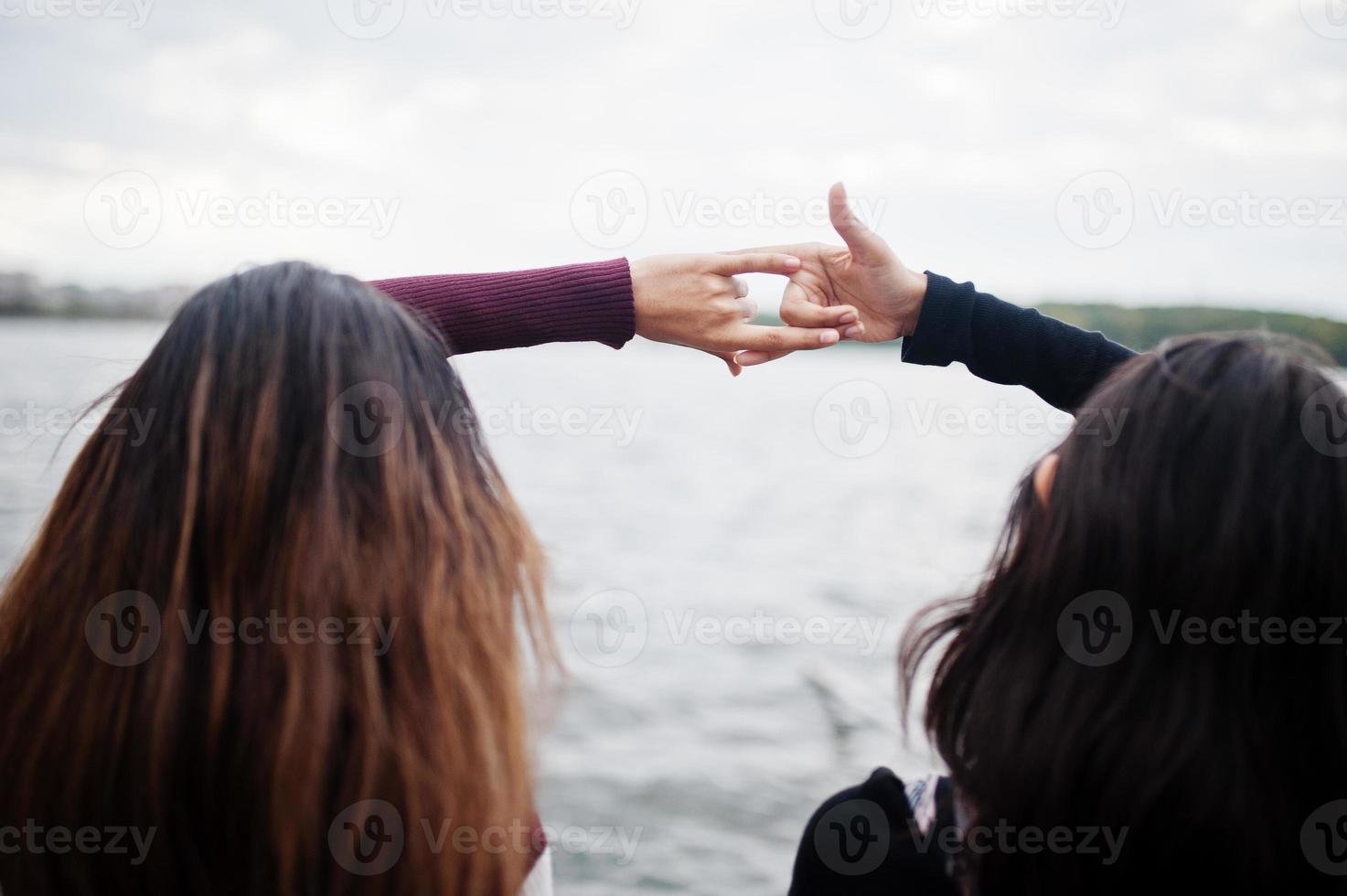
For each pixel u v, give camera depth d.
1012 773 0.87
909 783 1.13
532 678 0.93
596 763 6.21
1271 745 0.81
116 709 0.78
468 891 0.81
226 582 0.79
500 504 0.95
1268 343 0.88
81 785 0.78
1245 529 0.81
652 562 13.48
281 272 0.91
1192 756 0.81
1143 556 0.84
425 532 0.83
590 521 16.62
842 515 18.47
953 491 22.67
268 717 0.77
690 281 1.33
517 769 0.85
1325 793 0.82
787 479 24.16
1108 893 0.84
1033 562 0.91
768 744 6.58
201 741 0.78
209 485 0.81
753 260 1.34
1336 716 0.81
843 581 12.65
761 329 1.35
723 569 13.26
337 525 0.80
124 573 0.81
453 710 0.81
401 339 0.90
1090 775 0.83
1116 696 0.84
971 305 1.34
